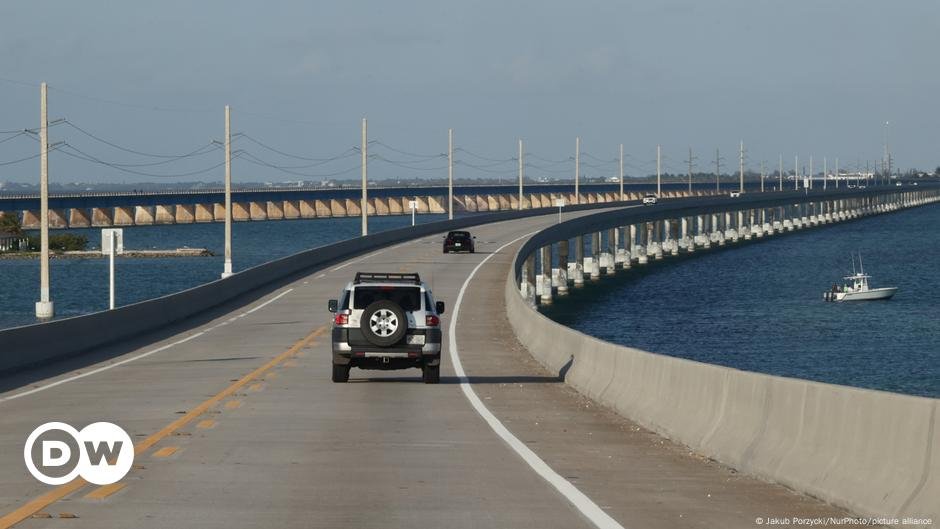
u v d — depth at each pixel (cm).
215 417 3525
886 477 1950
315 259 14325
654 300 18750
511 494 2222
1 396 4316
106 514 1986
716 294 19838
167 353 6338
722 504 2138
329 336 7275
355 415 3612
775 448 2428
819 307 17650
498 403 4059
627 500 2170
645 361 3619
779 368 11131
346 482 2344
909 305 18075
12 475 2409
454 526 1909
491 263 14288
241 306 9894
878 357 12000
